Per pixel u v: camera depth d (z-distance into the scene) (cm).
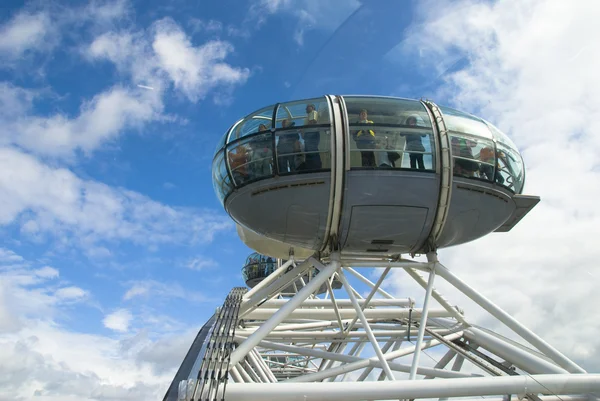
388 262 1317
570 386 998
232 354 1055
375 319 1905
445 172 1148
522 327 1220
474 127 1225
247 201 1229
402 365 1484
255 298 1574
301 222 1202
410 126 1163
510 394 986
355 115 1169
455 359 1725
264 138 1184
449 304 1652
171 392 973
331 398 924
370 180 1127
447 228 1210
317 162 1137
